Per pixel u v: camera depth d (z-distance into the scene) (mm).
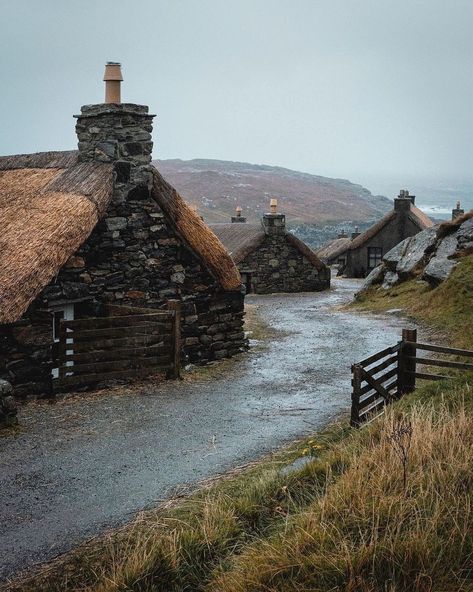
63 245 11781
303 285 36562
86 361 12586
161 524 6262
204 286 15180
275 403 11180
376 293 25891
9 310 10688
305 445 8609
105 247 13320
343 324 20734
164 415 10367
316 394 11836
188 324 14781
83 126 14109
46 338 11719
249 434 9359
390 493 5535
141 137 13789
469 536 4879
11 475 7777
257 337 18844
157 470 7918
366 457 6340
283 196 160500
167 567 5301
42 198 13188
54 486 7449
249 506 6203
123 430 9547
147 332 12930
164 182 14195
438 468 5746
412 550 4680
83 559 5785
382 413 8594
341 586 4535
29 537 6227
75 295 12789
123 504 6930
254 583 4703
